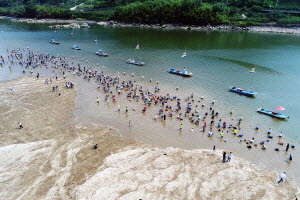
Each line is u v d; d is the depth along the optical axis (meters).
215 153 45.69
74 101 66.19
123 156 43.75
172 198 34.34
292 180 40.31
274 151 47.94
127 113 60.81
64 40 140.75
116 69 92.38
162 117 59.16
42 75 84.50
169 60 103.94
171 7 185.62
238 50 120.50
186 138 51.50
